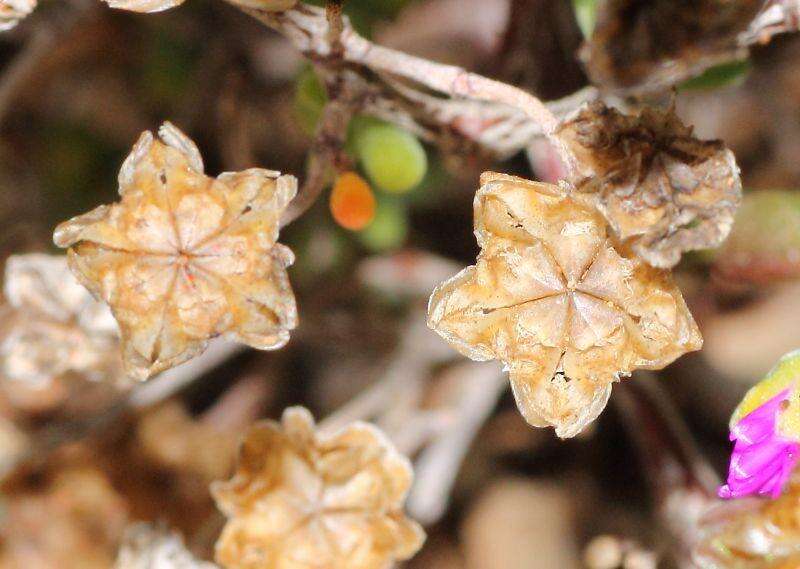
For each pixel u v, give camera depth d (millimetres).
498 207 78
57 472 102
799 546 80
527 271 79
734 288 100
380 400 103
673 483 96
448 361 106
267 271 79
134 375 79
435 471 100
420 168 94
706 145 79
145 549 93
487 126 89
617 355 79
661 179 79
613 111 79
